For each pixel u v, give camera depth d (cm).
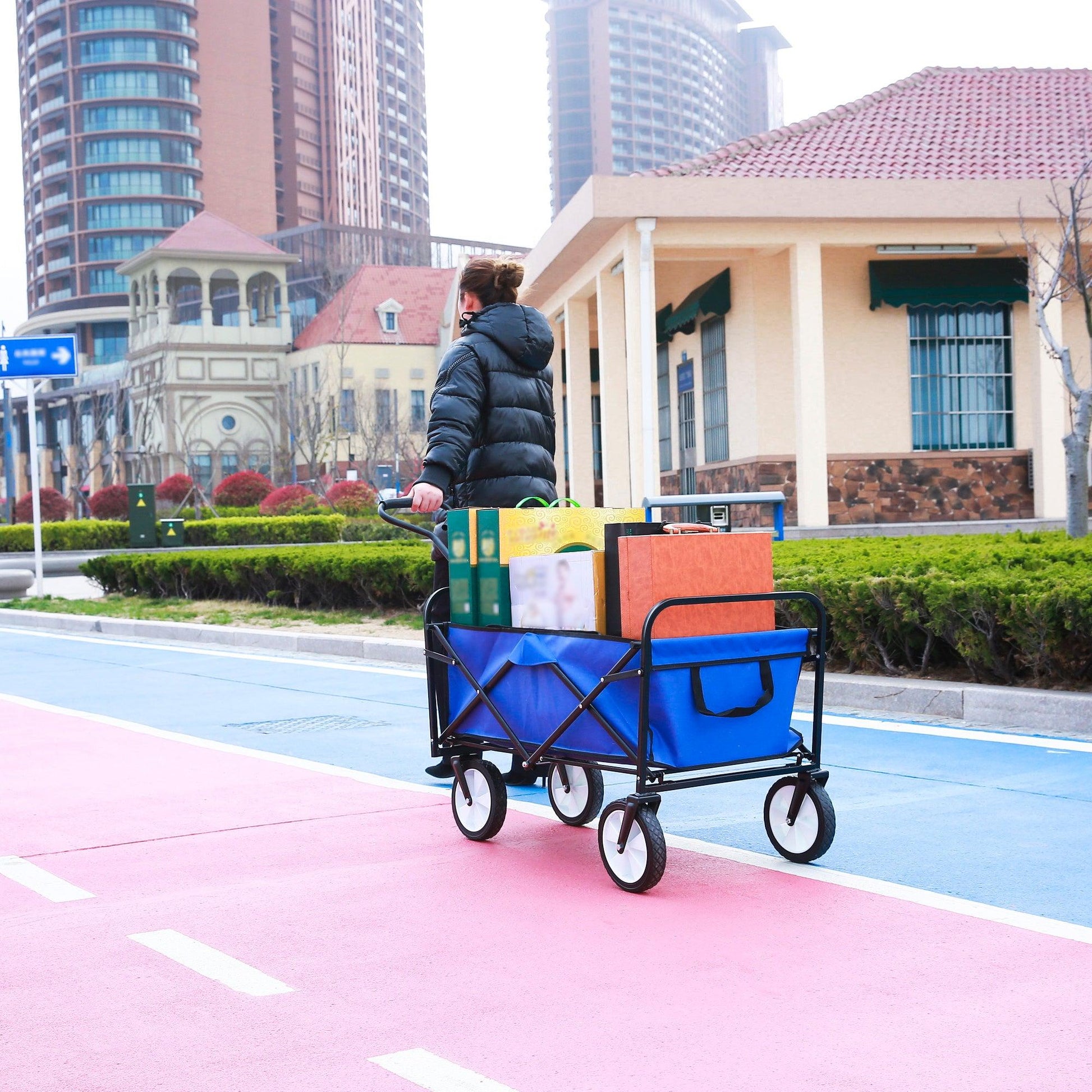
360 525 3381
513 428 477
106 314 9200
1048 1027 281
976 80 2219
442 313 6594
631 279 1738
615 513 459
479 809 463
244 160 10081
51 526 3061
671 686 383
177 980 324
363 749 666
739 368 1952
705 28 18612
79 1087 262
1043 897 379
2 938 361
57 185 9844
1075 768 552
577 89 17638
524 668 430
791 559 944
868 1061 265
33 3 9925
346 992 313
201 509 3869
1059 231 1772
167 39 9644
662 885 401
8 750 689
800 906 375
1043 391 1808
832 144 1912
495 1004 302
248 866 438
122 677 1032
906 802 503
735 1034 280
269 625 1323
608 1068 264
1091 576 678
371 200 11994
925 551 932
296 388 6600
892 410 1911
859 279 1895
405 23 12912
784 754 419
